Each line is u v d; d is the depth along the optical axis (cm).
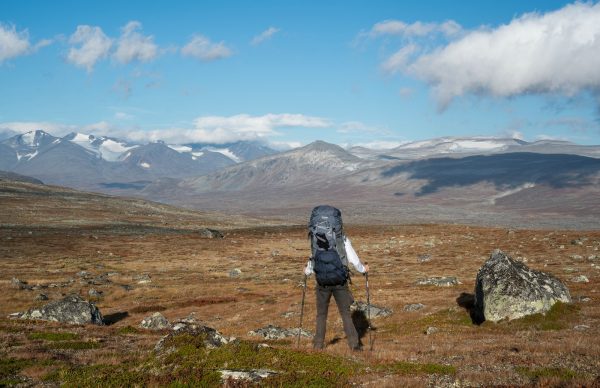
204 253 13225
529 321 2514
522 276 2708
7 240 14162
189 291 6819
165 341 1441
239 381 1058
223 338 1457
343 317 1475
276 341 2083
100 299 6425
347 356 1390
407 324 2959
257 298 5788
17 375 1386
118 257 12181
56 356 1711
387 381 1113
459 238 14538
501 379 1166
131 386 1083
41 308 4062
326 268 1418
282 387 1040
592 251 9525
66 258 11656
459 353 1588
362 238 16575
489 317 2638
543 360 1369
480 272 2877
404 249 12519
